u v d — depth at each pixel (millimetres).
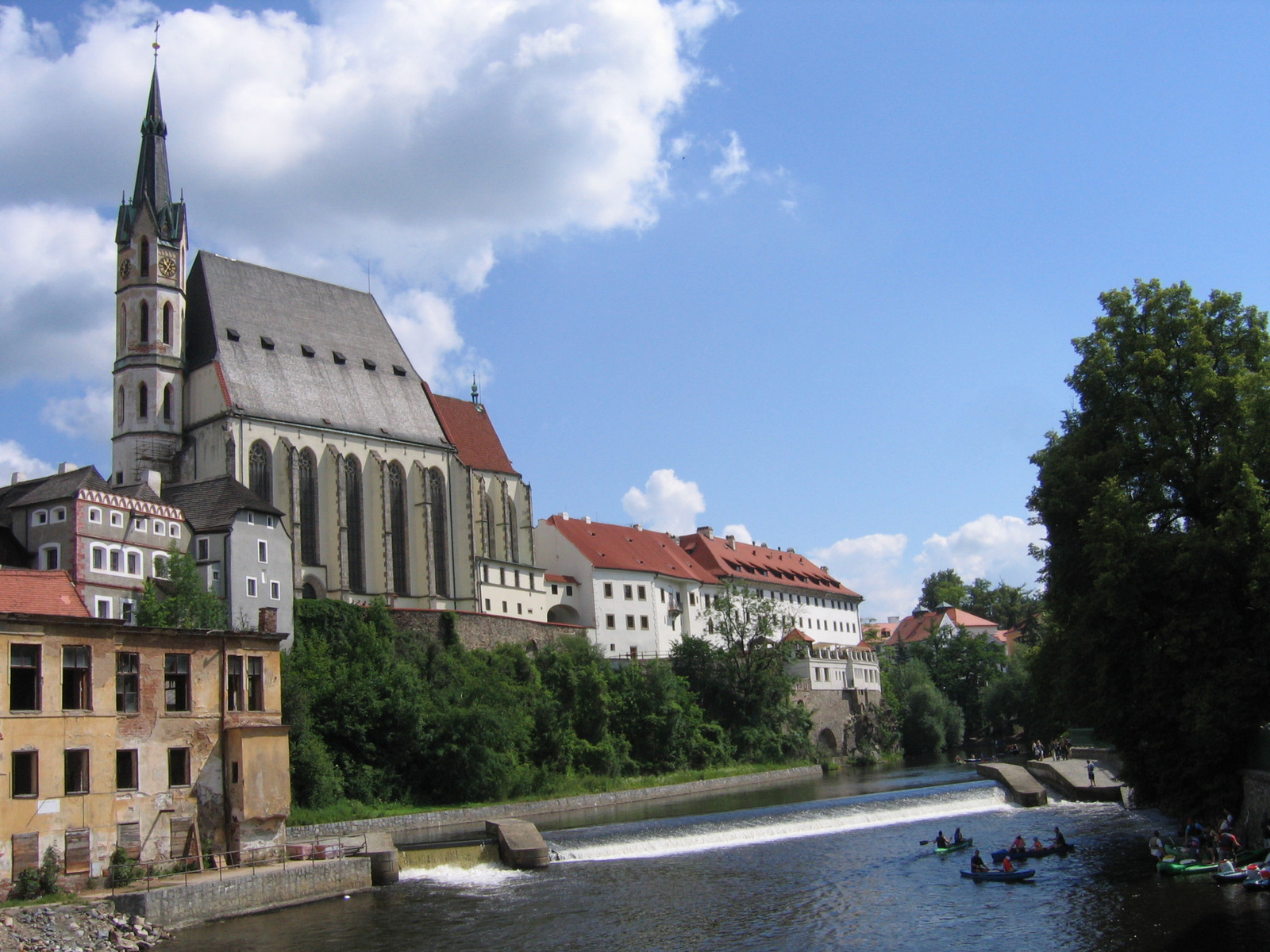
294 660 104000
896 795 94125
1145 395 68125
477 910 57062
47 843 54688
